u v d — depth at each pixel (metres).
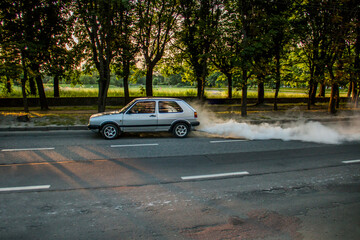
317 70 17.78
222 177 5.40
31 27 13.58
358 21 15.18
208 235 3.23
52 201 4.12
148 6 14.90
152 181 5.10
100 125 8.94
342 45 15.16
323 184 5.09
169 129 9.45
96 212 3.80
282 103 25.30
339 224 3.59
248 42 12.23
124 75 17.25
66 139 8.92
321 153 7.48
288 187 4.91
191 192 4.61
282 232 3.35
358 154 7.40
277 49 15.58
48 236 3.15
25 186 4.71
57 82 22.45
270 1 13.60
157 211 3.87
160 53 17.61
